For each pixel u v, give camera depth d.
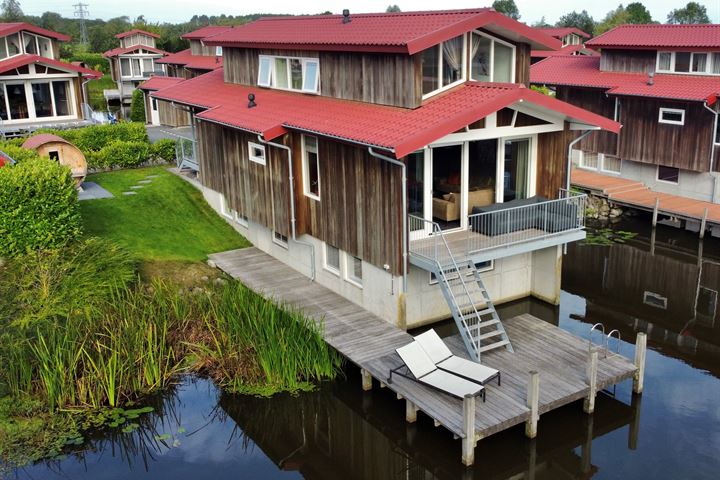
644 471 11.77
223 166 21.03
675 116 26.08
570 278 21.27
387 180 14.16
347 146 15.20
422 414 13.00
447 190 15.55
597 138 29.58
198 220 21.86
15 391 13.14
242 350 14.59
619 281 20.92
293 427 13.65
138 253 18.64
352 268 16.62
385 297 15.40
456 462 11.91
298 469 12.30
